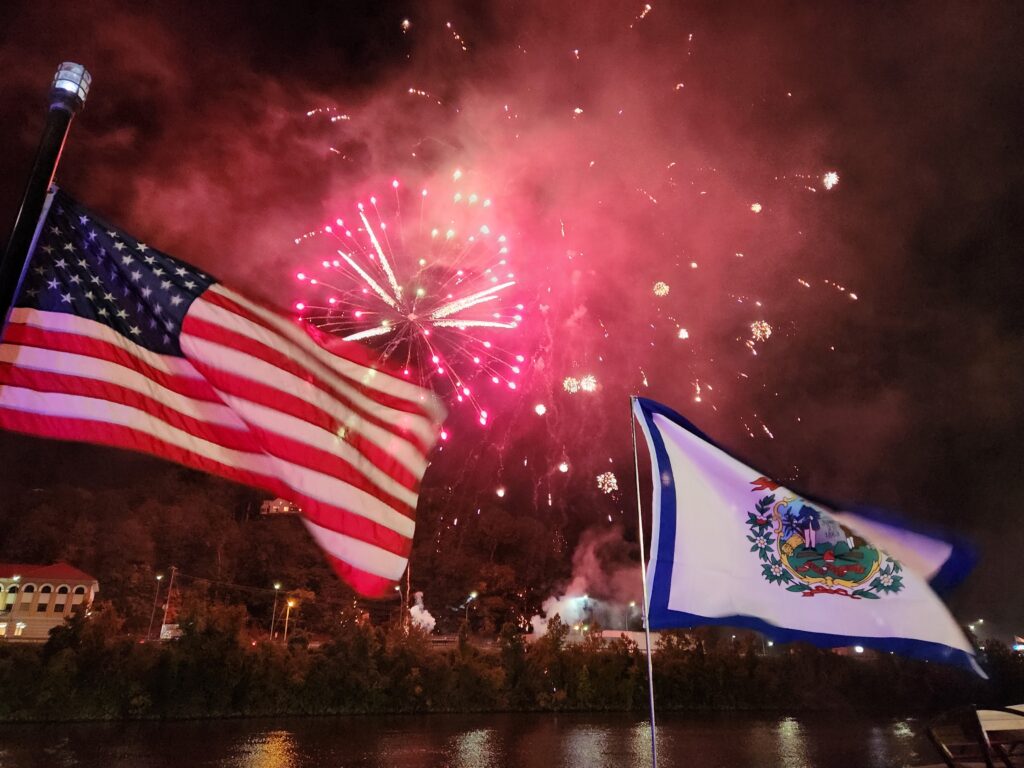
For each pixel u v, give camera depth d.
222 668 40.03
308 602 66.06
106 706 36.94
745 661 53.19
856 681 53.53
